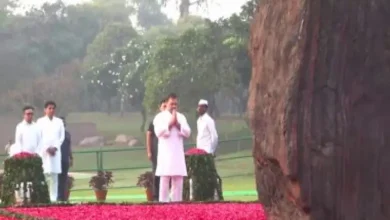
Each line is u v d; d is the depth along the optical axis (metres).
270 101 5.61
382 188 5.56
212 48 43.25
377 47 5.52
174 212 12.55
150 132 17.56
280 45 5.56
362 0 5.49
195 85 43.25
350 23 5.46
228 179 36.22
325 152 5.43
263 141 5.68
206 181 17.00
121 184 34.06
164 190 16.28
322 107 5.44
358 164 5.51
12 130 52.22
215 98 51.91
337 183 5.46
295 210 5.58
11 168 16.34
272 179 5.72
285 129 5.43
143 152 48.91
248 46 6.18
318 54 5.43
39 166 16.44
